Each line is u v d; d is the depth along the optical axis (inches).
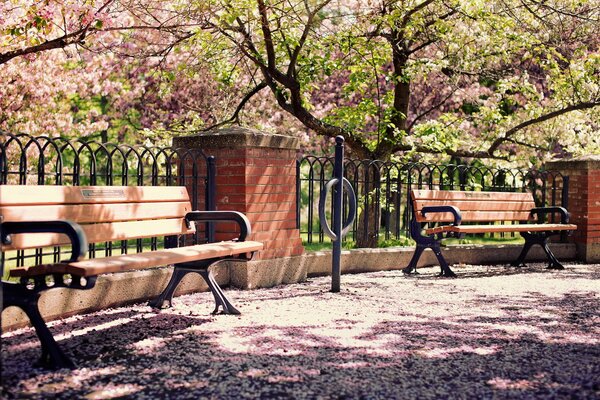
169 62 589.0
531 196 398.6
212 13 346.6
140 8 361.1
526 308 236.8
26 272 145.0
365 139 471.2
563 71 482.0
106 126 657.6
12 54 327.9
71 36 321.1
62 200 177.8
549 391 137.5
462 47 476.7
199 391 133.0
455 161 654.5
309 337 182.5
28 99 573.9
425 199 332.8
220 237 275.7
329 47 413.7
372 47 414.9
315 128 435.8
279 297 250.8
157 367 149.5
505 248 393.4
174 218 226.7
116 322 195.6
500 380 145.0
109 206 195.2
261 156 276.4
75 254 145.5
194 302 233.1
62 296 197.9
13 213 160.2
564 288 287.9
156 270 236.8
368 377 145.5
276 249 284.5
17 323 181.3
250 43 392.5
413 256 332.8
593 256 407.2
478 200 364.5
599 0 451.2
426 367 154.7
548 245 401.4
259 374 145.7
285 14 360.2
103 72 666.8
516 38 455.8
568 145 559.8
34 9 305.3
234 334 183.9
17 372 142.1
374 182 369.1
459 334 190.7
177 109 645.9
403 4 409.4
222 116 545.6
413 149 439.8
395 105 479.5
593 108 512.4
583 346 179.6
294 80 406.6
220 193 275.9
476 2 392.2
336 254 268.1
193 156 265.4
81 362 152.1
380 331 192.5
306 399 129.7
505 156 532.4
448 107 661.3
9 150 509.0
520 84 499.8
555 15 454.9
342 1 477.7
